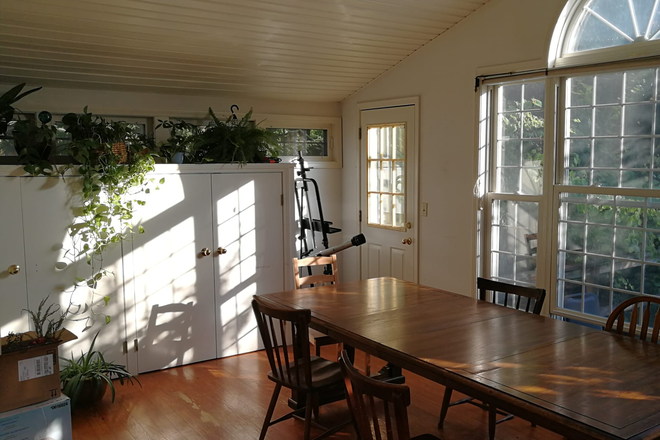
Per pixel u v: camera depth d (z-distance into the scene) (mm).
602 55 3330
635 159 3254
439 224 4371
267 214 4242
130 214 3666
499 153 4008
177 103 4469
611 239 3387
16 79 3771
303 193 5184
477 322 2588
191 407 3324
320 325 2654
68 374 3312
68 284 3531
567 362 2053
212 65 4113
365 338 2363
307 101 5137
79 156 3385
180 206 3889
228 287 4129
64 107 4004
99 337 3680
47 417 2693
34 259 3408
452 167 4219
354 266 5336
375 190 5016
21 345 2664
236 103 4766
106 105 4168
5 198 3293
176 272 3914
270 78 4512
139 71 4000
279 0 3377
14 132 3359
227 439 2939
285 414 3207
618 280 3369
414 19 3908
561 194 3619
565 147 3604
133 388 3613
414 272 4625
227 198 4066
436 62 4273
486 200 4074
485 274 4121
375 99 4891
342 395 3156
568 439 1622
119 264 3705
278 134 4617
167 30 3527
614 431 1531
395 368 3139
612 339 2324
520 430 2986
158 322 3877
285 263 4352
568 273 3637
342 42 4078
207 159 4059
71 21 3264
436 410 3242
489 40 3865
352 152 5230
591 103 3447
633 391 1793
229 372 3869
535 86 3736
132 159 3631
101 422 3145
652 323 3201
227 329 4160
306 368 2570
